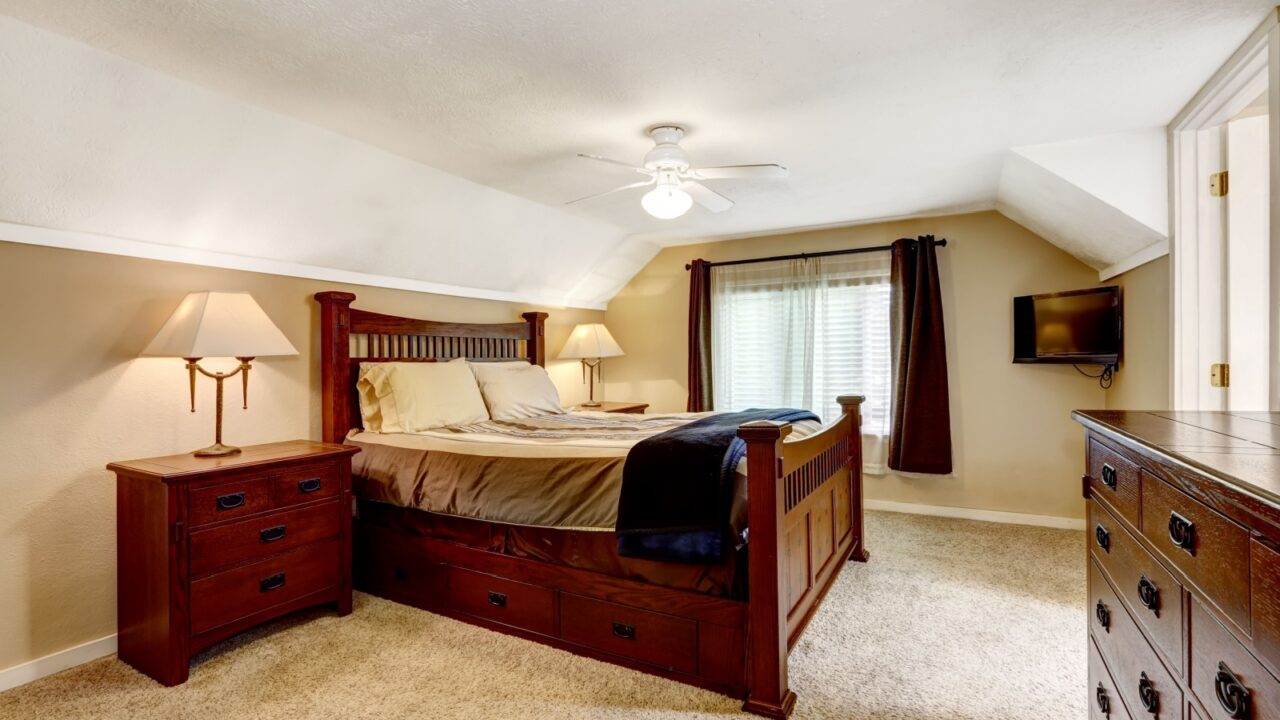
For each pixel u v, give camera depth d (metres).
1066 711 1.96
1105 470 1.43
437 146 2.80
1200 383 2.59
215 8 1.68
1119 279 3.53
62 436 2.33
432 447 2.87
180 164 2.37
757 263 4.89
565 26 1.80
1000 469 4.14
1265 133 2.49
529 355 4.66
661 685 2.14
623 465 2.31
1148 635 1.17
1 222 2.15
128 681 2.22
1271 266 1.80
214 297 2.50
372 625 2.67
